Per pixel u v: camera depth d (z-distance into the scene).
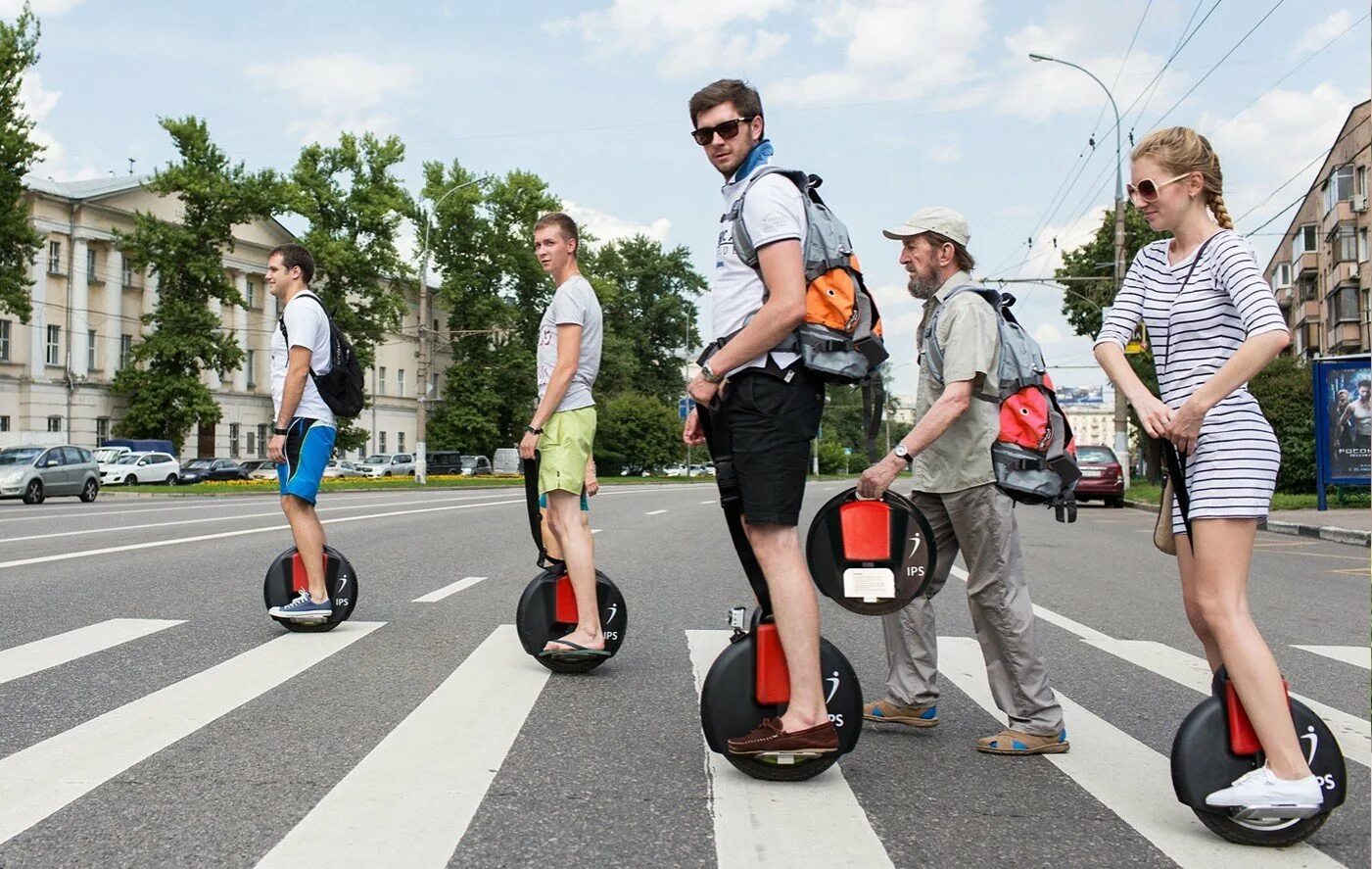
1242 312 3.08
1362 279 46.25
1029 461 3.96
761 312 3.33
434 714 4.43
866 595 3.52
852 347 3.39
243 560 9.92
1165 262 3.33
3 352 46.25
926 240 4.19
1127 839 3.12
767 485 3.42
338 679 5.05
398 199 52.59
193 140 48.09
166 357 47.56
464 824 3.12
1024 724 4.08
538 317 64.88
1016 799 3.48
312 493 6.22
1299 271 57.62
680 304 90.25
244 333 58.69
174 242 47.34
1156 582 10.45
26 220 33.84
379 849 2.90
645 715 4.48
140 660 5.38
